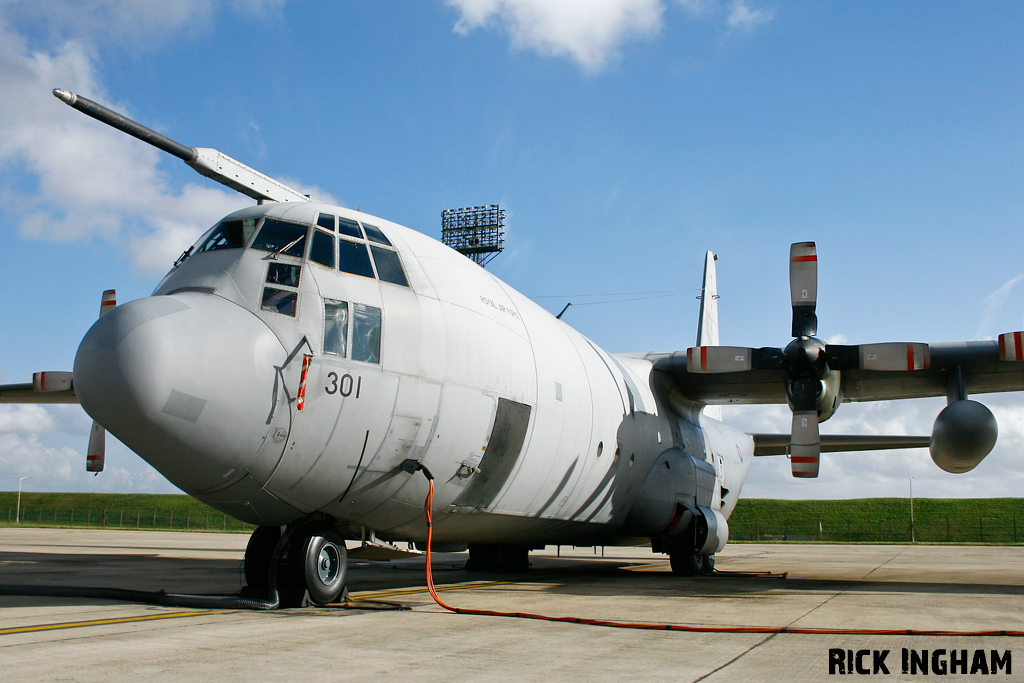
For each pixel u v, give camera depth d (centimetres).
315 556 747
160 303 662
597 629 630
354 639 556
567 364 1116
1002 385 1405
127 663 457
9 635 561
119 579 1130
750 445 1912
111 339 624
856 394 1482
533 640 565
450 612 727
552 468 1054
